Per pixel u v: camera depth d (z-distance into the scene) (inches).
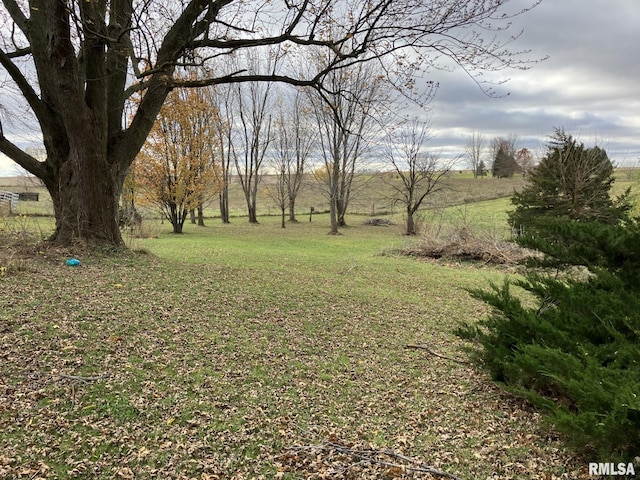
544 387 173.9
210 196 1073.5
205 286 323.6
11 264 289.4
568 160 763.4
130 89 398.3
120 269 337.4
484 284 462.0
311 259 581.6
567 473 131.4
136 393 163.5
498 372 189.0
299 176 1552.7
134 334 214.8
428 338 267.6
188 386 174.7
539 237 173.8
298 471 129.6
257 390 179.3
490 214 1138.7
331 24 305.9
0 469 116.9
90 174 377.1
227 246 681.6
